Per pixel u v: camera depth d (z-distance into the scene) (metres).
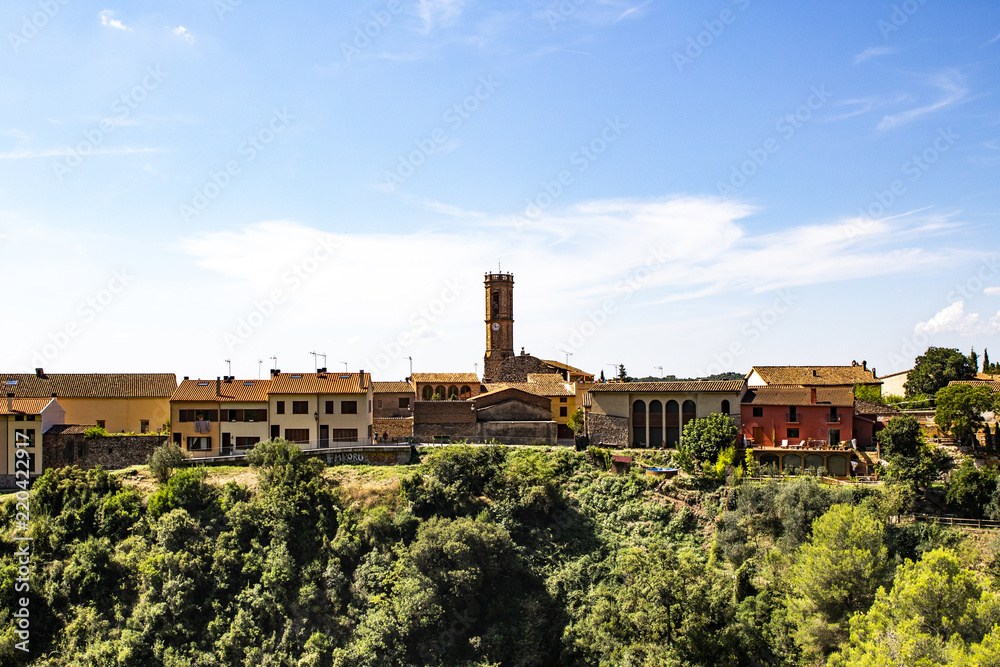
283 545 69.62
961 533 64.81
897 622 49.00
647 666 55.50
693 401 90.50
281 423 91.81
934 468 71.81
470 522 70.75
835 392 86.62
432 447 91.44
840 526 59.16
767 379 105.31
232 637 62.84
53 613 64.19
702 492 78.31
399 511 75.44
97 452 85.12
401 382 110.75
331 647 63.12
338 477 82.44
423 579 66.25
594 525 76.94
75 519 70.62
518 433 97.38
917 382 106.69
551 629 66.12
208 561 68.00
